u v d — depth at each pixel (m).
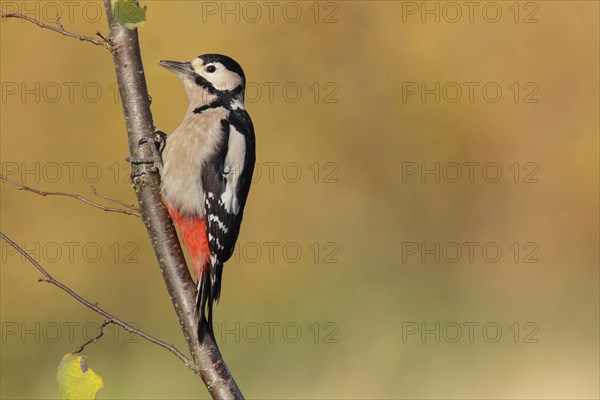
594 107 18.50
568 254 17.17
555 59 18.92
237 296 15.23
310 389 11.57
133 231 15.24
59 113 15.73
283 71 17.75
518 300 15.20
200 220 6.75
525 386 11.56
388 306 14.55
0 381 12.19
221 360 5.22
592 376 11.59
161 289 14.92
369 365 12.07
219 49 17.36
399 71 18.23
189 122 7.11
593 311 14.30
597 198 17.67
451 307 14.58
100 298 14.69
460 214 17.55
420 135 18.09
